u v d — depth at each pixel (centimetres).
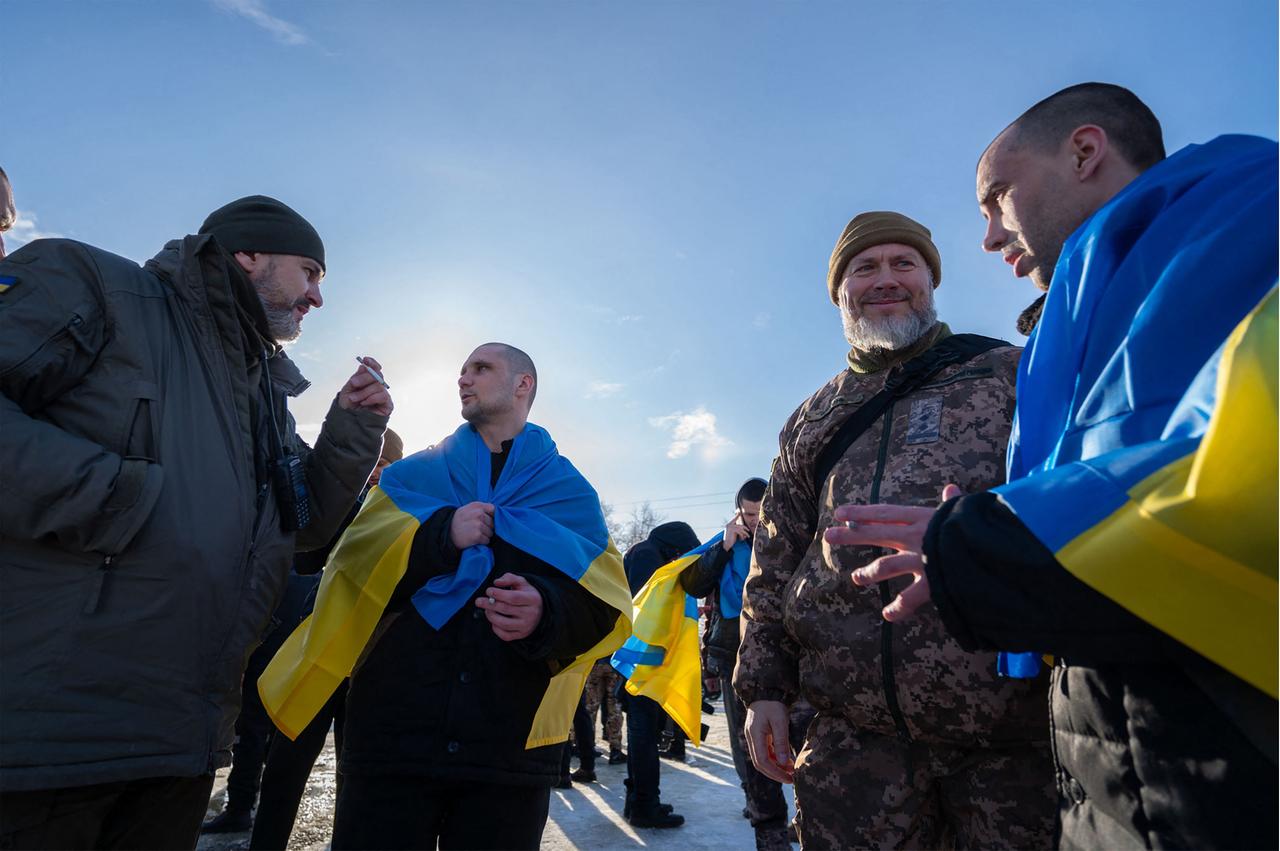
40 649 148
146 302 178
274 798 304
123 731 152
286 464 201
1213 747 83
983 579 91
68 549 154
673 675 450
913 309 213
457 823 204
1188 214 103
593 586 233
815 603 188
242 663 182
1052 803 159
